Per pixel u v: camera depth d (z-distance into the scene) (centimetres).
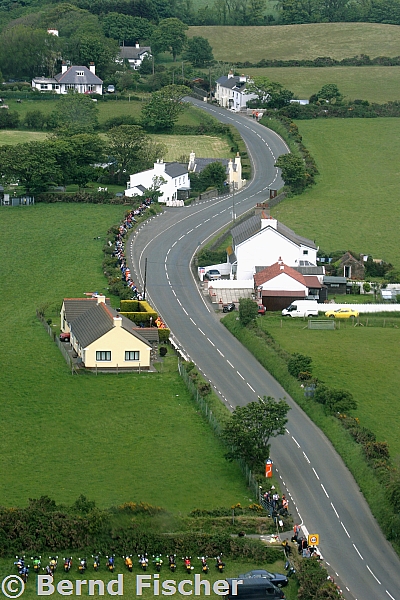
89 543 16375
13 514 16575
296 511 18112
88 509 17162
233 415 19888
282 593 15212
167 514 17212
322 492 18800
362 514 18112
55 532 16400
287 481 19175
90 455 19912
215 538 16575
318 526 17675
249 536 17025
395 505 17775
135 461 19675
